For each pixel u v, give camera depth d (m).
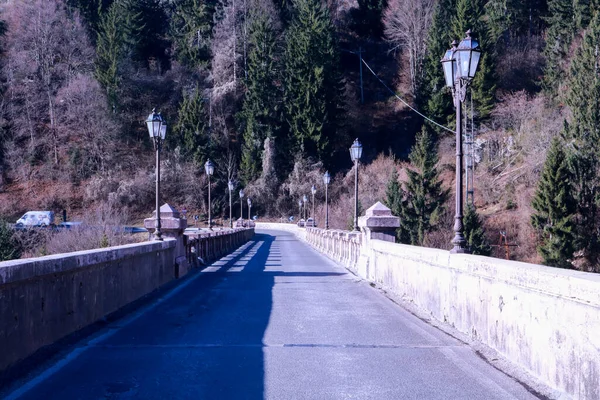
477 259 7.61
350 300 11.69
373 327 8.77
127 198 74.81
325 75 81.69
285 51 88.12
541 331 5.68
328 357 6.88
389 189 52.03
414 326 8.85
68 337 7.61
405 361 6.71
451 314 8.67
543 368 5.63
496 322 6.89
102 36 87.00
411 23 82.81
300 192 77.69
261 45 86.19
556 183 40.72
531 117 56.75
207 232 24.88
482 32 61.69
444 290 9.05
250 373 6.16
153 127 15.09
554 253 39.94
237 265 21.19
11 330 5.96
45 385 5.69
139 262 11.70
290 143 83.44
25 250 31.72
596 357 4.66
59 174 73.56
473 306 7.72
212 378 5.96
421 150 53.75
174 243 15.59
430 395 5.44
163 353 7.02
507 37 70.25
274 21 94.25
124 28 91.88
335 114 83.19
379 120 87.19
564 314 5.22
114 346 7.39
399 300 11.66
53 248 30.83
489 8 72.06
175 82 91.62
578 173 41.38
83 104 77.88
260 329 8.57
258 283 14.82
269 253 30.47
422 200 49.81
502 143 58.03
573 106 45.81
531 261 43.31
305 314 9.93
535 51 66.56
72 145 76.25
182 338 7.90
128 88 87.81
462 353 7.10
